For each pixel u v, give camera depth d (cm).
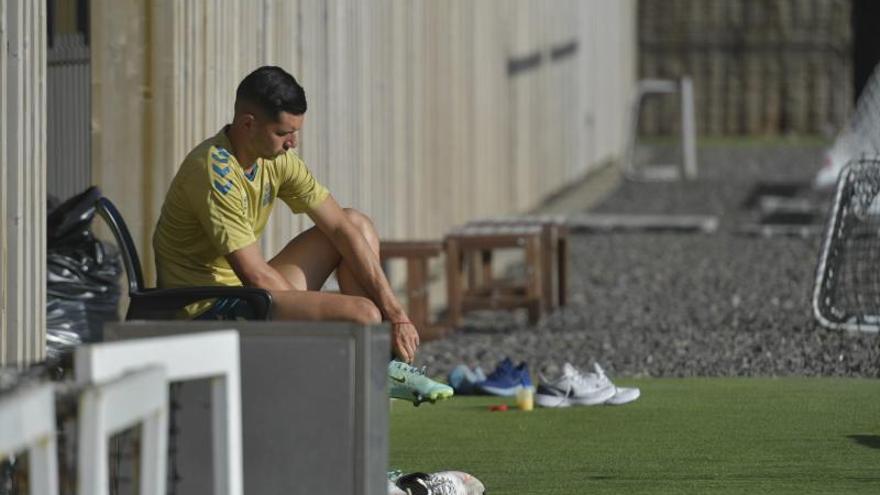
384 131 4225
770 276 4781
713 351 3309
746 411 2536
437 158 5028
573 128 8619
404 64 4500
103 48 2744
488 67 6003
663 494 1906
